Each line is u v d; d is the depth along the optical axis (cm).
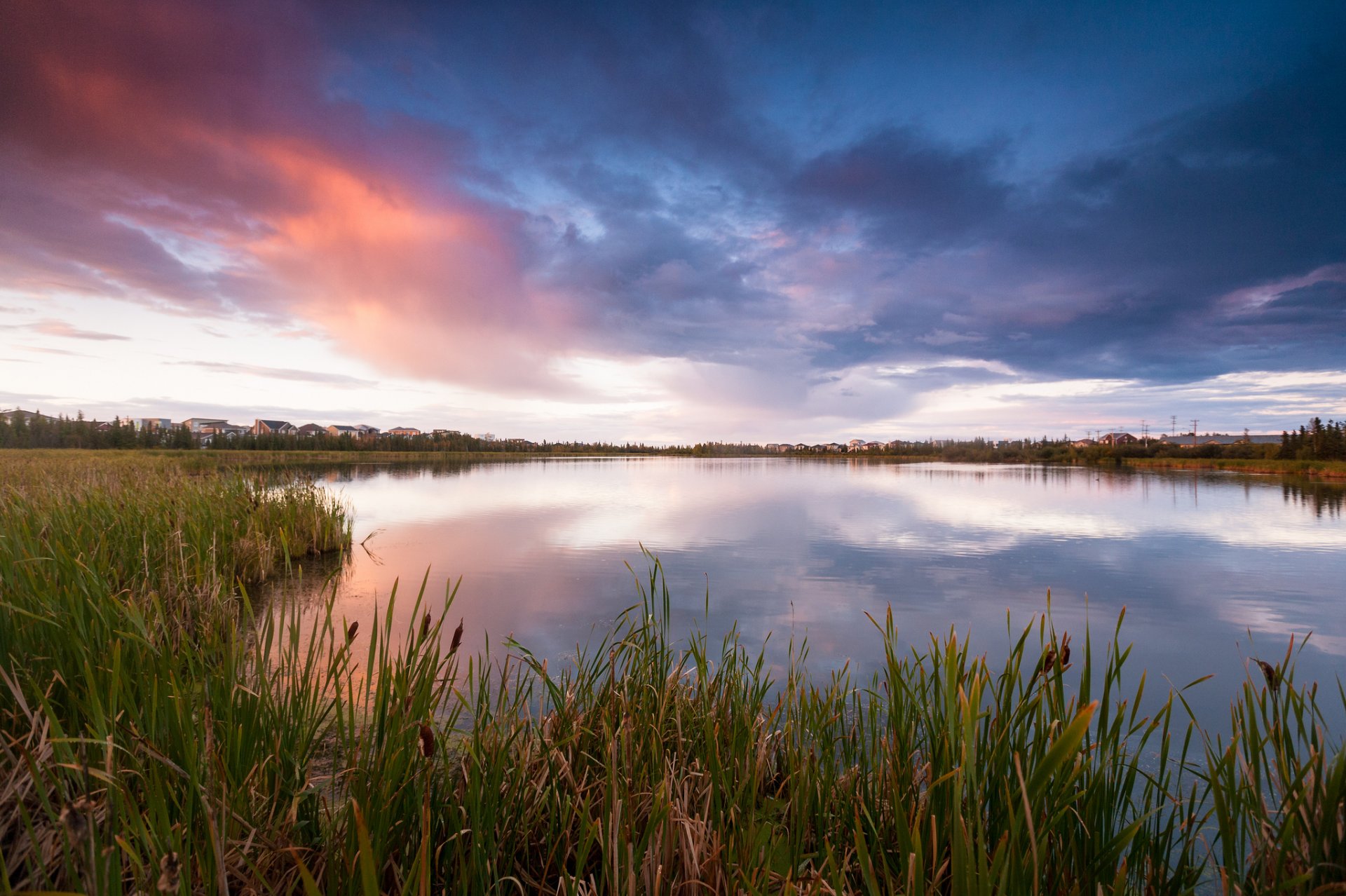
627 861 203
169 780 204
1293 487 3434
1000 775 220
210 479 1345
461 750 314
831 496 2698
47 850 179
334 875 187
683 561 1196
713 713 342
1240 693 579
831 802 275
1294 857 182
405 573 1027
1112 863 212
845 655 643
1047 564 1215
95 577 331
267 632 267
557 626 731
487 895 208
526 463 7019
